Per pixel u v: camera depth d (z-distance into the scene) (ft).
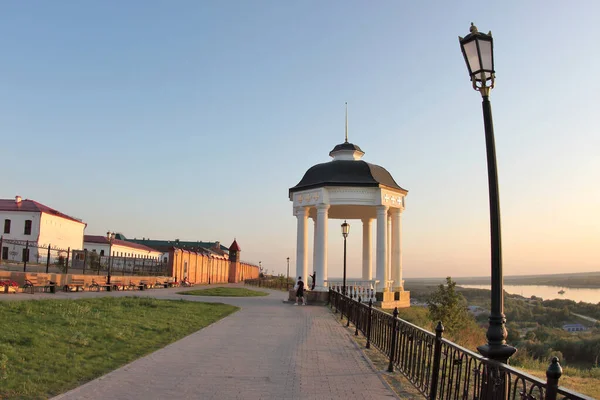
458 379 20.89
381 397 24.41
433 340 24.29
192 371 28.53
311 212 99.76
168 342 38.68
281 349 37.32
